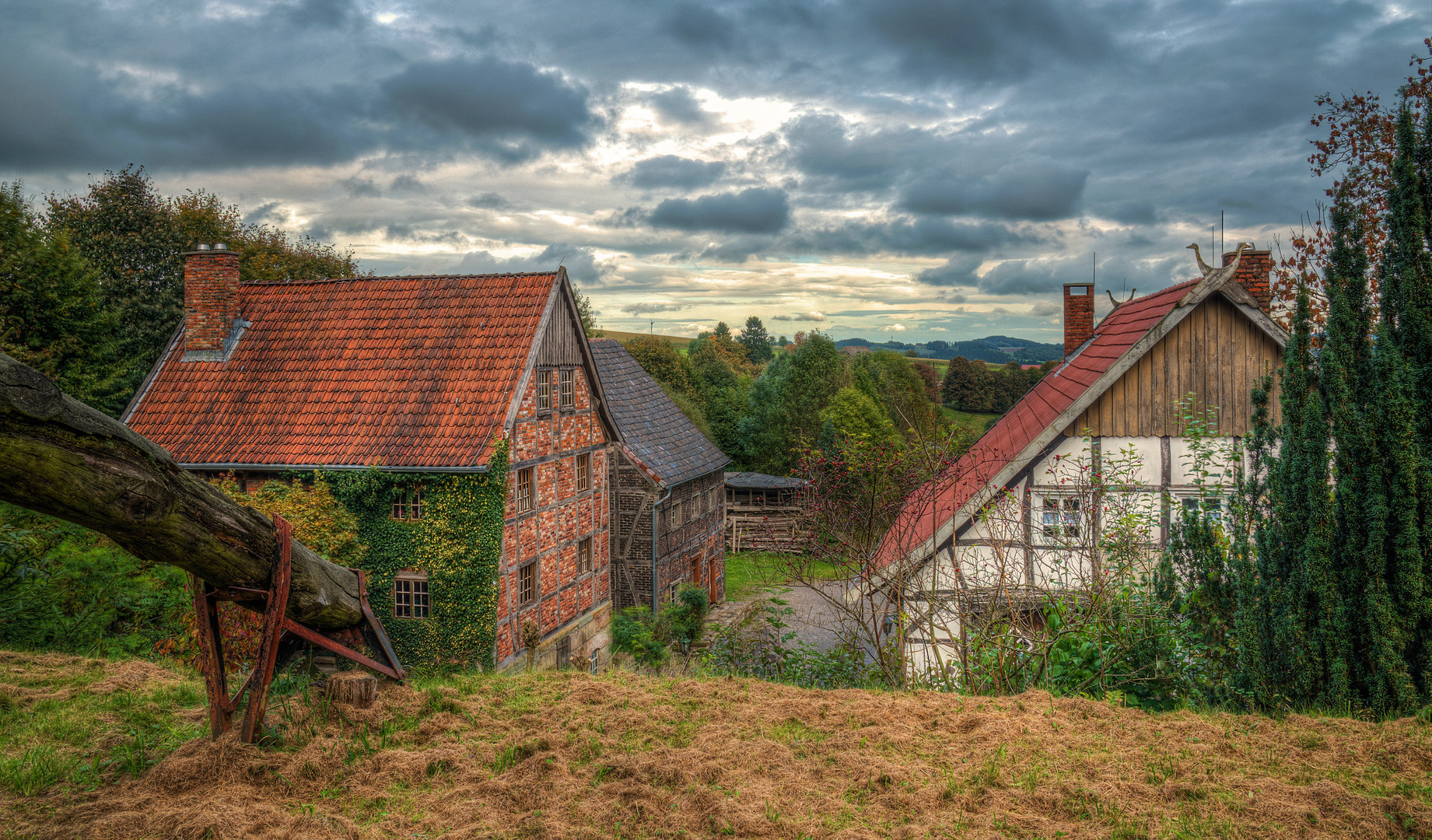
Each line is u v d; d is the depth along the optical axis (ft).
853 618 31.42
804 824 14.12
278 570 16.78
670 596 84.69
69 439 12.74
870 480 28.40
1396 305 20.35
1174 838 13.70
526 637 52.19
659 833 13.92
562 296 61.67
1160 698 22.75
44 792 15.53
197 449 54.85
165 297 106.73
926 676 27.66
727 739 18.16
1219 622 23.40
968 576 32.48
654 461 83.76
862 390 167.02
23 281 73.00
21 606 35.19
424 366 57.52
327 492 51.55
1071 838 13.69
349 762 16.84
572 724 19.08
